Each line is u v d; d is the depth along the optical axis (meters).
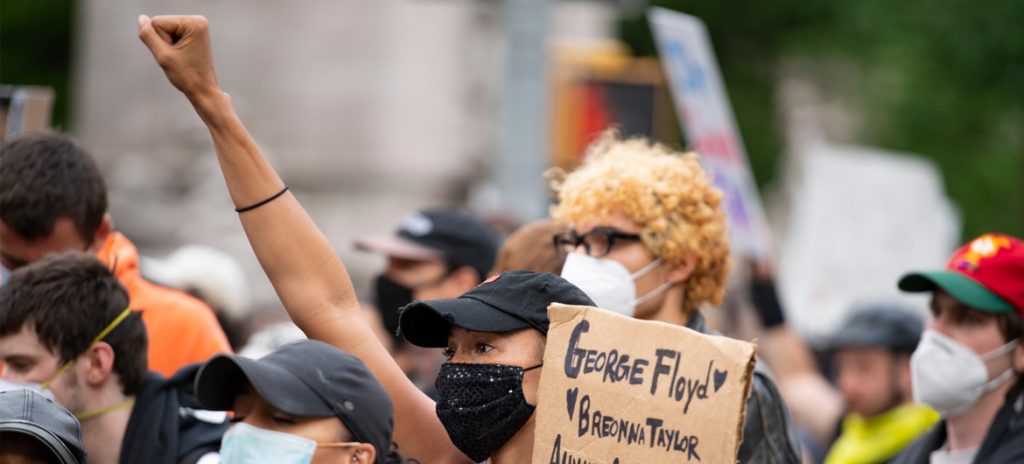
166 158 26.08
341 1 26.34
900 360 13.30
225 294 12.91
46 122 9.95
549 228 8.88
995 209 34.12
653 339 5.94
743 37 35.88
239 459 5.97
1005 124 34.44
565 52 16.97
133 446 7.68
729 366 5.71
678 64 13.54
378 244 11.85
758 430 7.67
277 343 11.29
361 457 6.05
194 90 6.67
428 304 6.34
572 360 6.13
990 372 9.23
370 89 26.42
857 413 13.48
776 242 34.81
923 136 34.03
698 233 8.46
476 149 26.52
